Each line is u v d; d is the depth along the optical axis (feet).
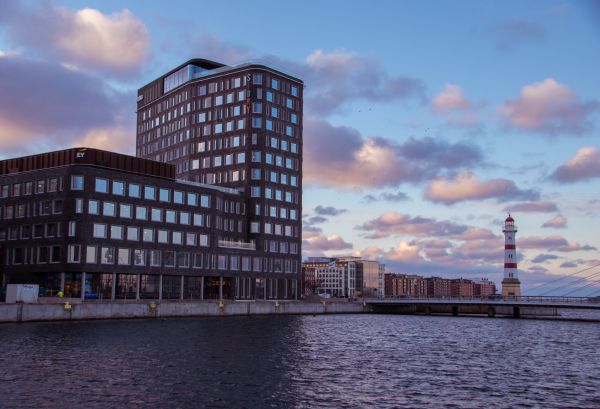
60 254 376.89
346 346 224.33
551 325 387.55
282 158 544.62
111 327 271.69
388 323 376.07
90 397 120.57
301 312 466.29
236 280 490.49
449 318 465.06
